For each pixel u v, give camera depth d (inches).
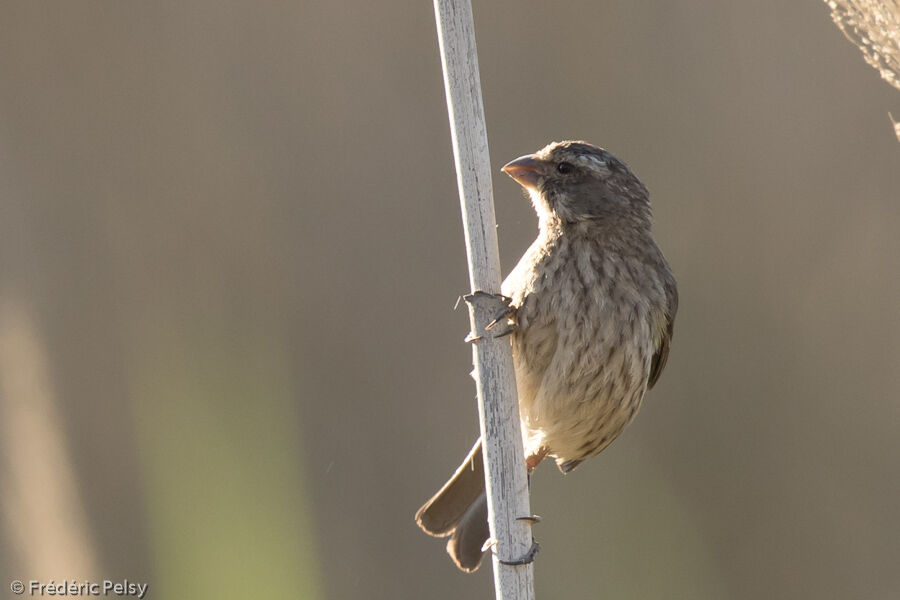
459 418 421.7
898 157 463.8
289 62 434.9
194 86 434.3
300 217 428.8
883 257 463.2
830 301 467.5
